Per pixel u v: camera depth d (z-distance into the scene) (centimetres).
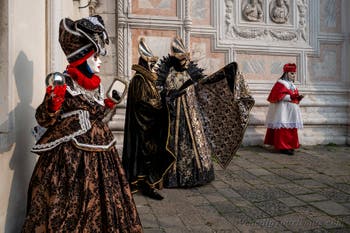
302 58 739
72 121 204
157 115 378
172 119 407
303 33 744
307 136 705
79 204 195
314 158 578
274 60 730
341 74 762
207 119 447
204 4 699
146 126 376
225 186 414
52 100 186
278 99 604
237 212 328
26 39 226
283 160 561
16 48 204
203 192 391
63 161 197
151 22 657
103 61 645
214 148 447
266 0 728
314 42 748
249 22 722
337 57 762
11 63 190
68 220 190
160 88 405
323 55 756
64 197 192
